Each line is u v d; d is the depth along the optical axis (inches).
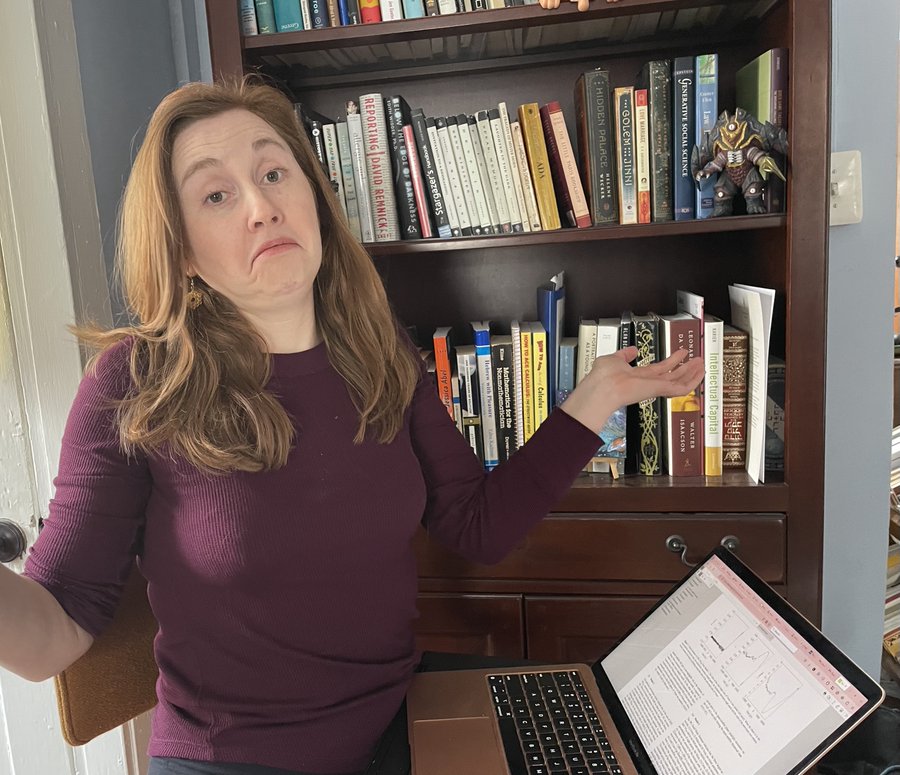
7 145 43.3
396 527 36.4
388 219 53.4
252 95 37.3
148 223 34.1
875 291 54.9
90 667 37.9
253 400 34.0
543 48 57.1
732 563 37.2
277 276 33.7
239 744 33.6
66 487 33.2
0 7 42.0
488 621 52.7
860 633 59.2
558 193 53.4
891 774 48.3
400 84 60.4
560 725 34.9
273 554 33.5
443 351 53.7
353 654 36.0
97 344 36.5
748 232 58.1
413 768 32.1
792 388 47.8
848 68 52.3
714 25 53.7
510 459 41.9
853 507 57.6
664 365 40.9
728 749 30.3
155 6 57.6
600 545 50.8
